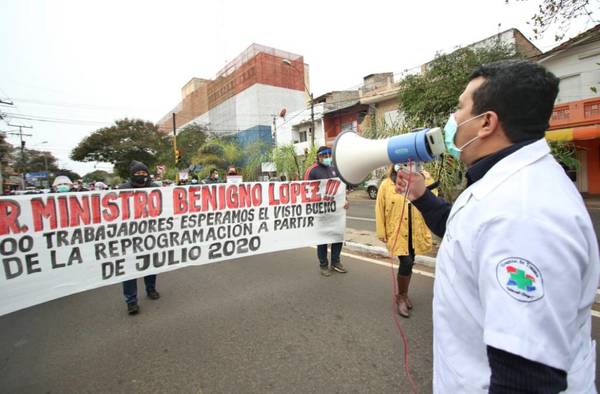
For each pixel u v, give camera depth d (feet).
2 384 7.67
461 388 2.66
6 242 8.51
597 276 2.41
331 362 8.02
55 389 7.42
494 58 39.40
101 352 8.87
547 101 2.64
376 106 66.85
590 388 2.49
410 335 9.12
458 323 2.70
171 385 7.39
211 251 12.17
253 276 14.71
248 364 8.06
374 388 7.06
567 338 2.08
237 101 129.49
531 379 2.02
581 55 39.34
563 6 19.63
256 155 66.49
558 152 18.97
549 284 2.07
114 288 13.89
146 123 124.26
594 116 37.55
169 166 110.73
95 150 118.21
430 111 40.40
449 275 2.79
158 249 11.14
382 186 10.60
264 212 13.09
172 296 12.69
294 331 9.57
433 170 18.11
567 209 2.20
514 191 2.34
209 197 12.00
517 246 2.16
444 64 41.01
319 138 82.33
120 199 10.36
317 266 15.83
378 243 18.65
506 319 2.11
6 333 10.19
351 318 10.22
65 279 9.45
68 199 9.45
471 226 2.53
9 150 128.36
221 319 10.52
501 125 2.75
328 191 14.25
